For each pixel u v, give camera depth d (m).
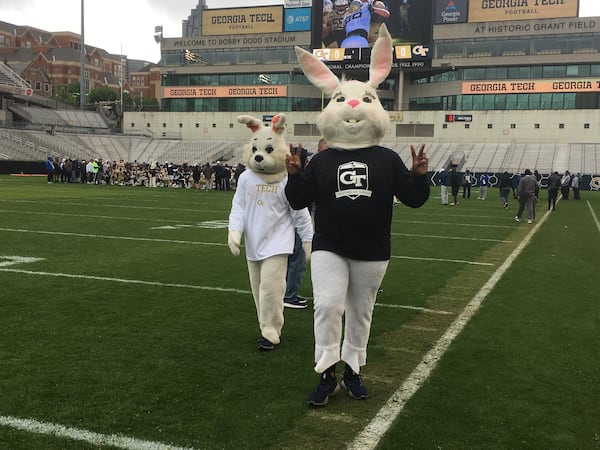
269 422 3.46
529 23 49.78
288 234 4.95
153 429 3.34
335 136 3.85
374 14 49.38
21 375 4.12
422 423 3.49
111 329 5.32
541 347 5.00
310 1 55.22
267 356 4.70
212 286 7.28
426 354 4.80
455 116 51.66
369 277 3.81
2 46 99.56
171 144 57.12
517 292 7.20
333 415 3.59
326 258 3.77
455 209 21.16
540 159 46.91
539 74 50.41
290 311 6.29
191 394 3.86
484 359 4.68
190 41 58.81
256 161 4.87
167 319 5.72
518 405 3.78
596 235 13.30
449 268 8.88
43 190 26.48
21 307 6.03
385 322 5.78
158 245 10.79
